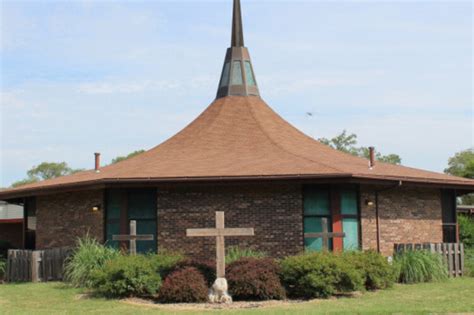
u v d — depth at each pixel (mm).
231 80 26422
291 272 15883
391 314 12641
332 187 20344
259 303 15000
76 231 22625
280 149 22891
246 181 19766
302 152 23125
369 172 20469
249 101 26016
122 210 20969
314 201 20516
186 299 15219
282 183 19766
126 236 17531
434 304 14227
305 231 20375
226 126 24891
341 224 20281
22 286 18672
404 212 22609
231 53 26734
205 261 17141
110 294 16094
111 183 20047
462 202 58969
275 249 20359
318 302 14922
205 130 24891
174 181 19859
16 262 20688
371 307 13867
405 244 20203
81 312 13664
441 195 24344
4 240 32562
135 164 22531
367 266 16891
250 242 20469
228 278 15773
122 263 16109
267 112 26016
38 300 15828
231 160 21812
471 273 20359
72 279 18266
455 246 20438
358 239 20891
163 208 20891
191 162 21844
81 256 18250
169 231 20781
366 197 21328
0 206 36938
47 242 23938
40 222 24422
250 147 23281
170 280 15430
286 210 20469
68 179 23266
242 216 20578
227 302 15133
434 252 19500
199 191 20859
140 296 16000
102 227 21453
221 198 20734
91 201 22109
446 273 19375
